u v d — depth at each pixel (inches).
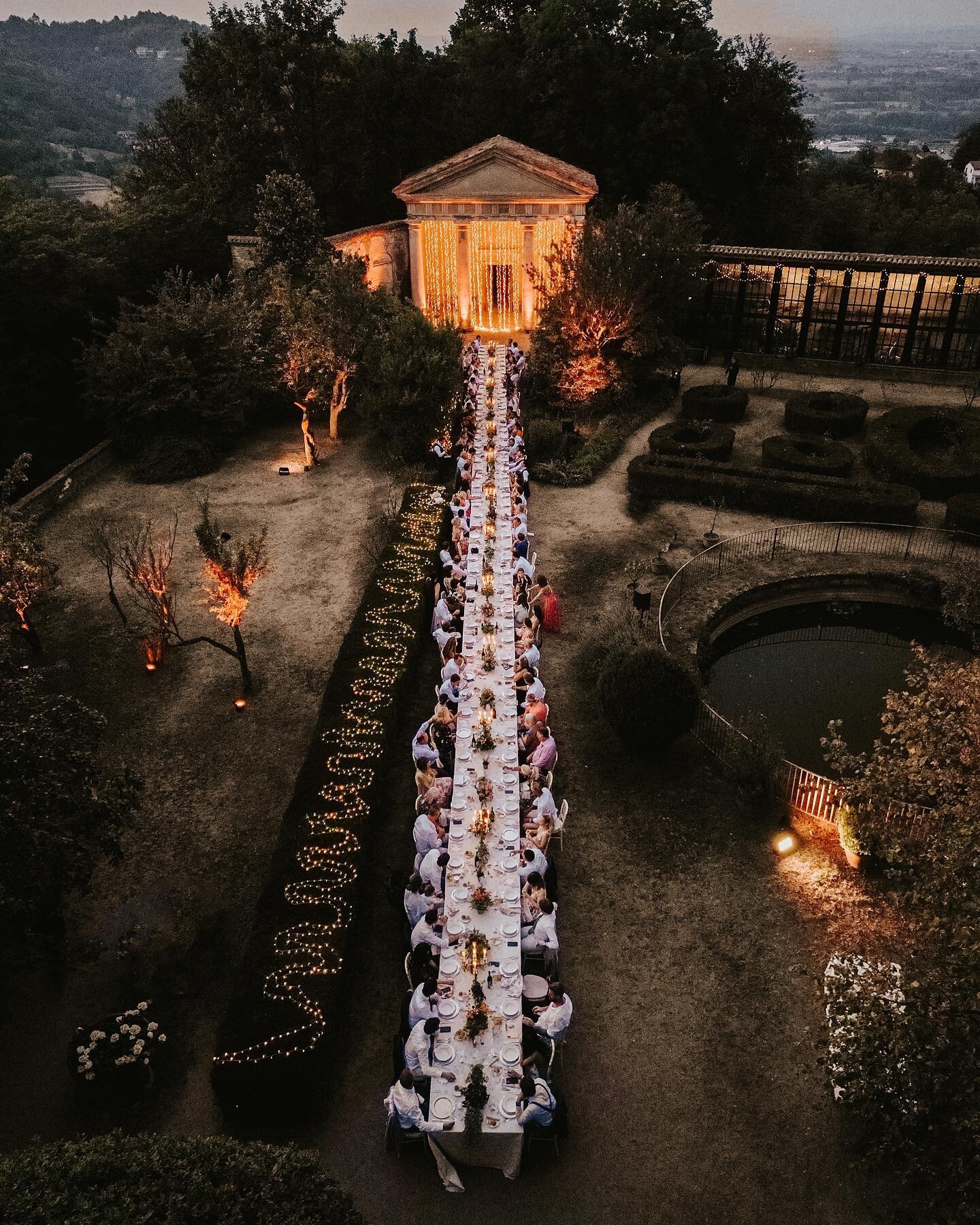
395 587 887.7
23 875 446.6
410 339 1219.9
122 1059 471.5
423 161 2006.6
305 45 1764.3
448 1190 444.5
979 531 1044.5
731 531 1082.7
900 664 948.0
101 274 1387.8
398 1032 512.7
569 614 924.6
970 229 2652.6
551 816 605.9
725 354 1635.1
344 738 687.1
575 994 545.0
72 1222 306.0
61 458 1337.4
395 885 580.1
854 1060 397.7
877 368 1560.0
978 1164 343.6
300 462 1267.2
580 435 1326.3
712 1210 438.3
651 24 1927.9
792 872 627.8
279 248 1459.2
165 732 762.8
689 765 726.5
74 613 924.6
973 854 390.6
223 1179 338.3
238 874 629.0
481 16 2271.2
